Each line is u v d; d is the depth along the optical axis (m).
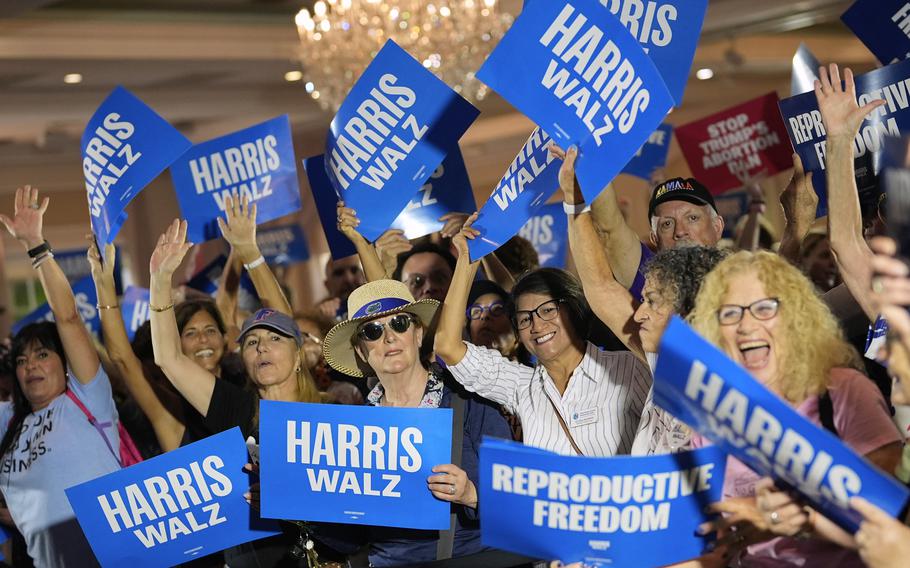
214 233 5.95
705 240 4.93
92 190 5.14
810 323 2.95
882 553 2.51
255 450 4.25
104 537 4.16
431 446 3.83
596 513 3.00
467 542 4.01
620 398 4.03
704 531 2.98
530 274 4.21
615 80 3.47
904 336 2.43
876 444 2.80
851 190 3.59
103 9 13.16
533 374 4.28
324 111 19.44
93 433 4.97
